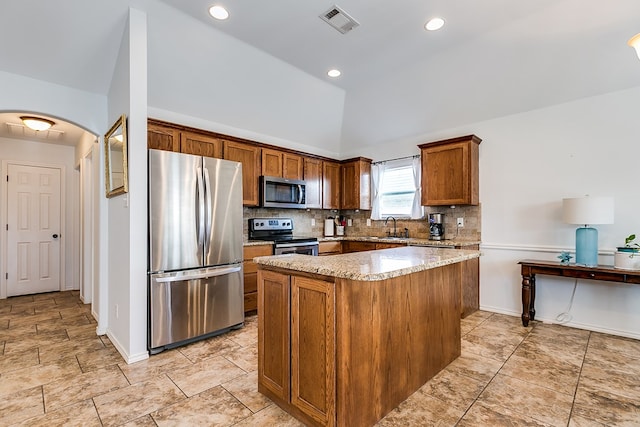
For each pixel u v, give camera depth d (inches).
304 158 190.2
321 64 138.5
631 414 70.9
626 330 118.3
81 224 176.7
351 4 98.6
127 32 101.7
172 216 107.7
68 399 76.9
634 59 109.9
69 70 113.0
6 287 183.2
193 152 141.9
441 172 157.2
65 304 167.3
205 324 115.3
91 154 156.9
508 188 146.8
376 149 204.1
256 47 125.1
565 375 88.7
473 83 139.6
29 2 90.1
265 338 78.3
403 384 77.2
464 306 141.5
